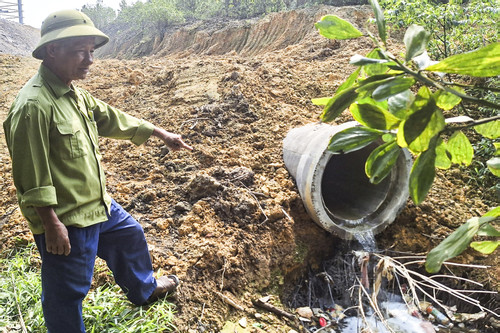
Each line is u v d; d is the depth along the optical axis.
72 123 2.65
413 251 4.50
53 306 2.69
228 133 5.77
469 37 6.31
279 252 4.30
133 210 4.61
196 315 3.46
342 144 1.48
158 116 6.43
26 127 2.44
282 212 4.40
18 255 4.03
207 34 14.13
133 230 3.11
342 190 4.96
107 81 8.56
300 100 6.38
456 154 1.69
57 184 2.60
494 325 3.93
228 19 15.35
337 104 1.38
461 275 4.29
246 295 3.87
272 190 4.69
